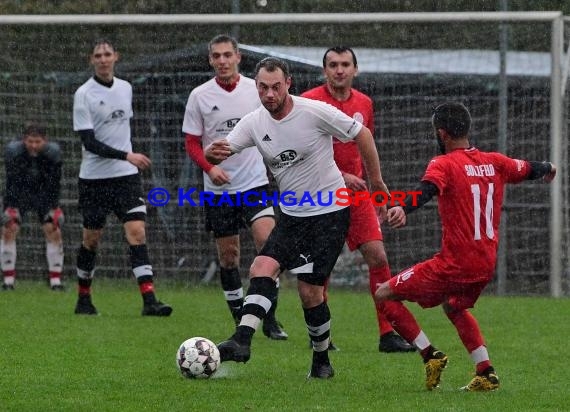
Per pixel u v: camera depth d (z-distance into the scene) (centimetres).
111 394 1744
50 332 2550
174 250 3716
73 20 3494
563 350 2347
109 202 2897
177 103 3697
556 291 3469
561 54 3428
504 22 3438
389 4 4228
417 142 3641
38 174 3541
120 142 2925
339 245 1883
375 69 3650
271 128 1845
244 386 1828
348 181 2255
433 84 3638
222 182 2194
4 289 3619
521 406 1662
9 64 3734
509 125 3606
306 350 2323
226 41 2544
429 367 1786
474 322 1816
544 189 3525
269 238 1888
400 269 3659
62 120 3756
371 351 2323
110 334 2530
